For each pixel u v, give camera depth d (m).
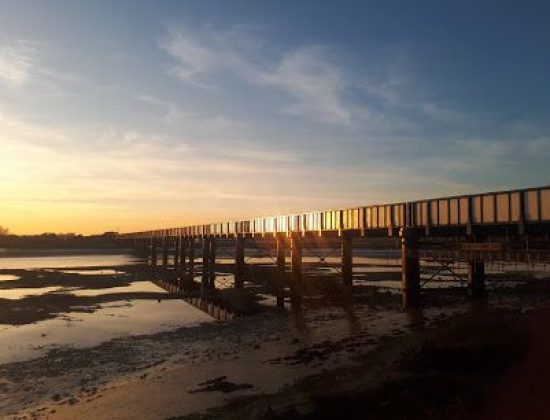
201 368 33.75
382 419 20.00
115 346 42.06
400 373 26.33
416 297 50.44
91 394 29.69
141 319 55.31
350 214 60.44
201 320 54.38
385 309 51.81
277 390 27.59
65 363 36.88
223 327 49.28
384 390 23.36
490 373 24.47
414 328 39.72
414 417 19.72
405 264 50.81
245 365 33.69
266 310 57.91
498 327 28.20
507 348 26.02
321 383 27.34
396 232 54.78
